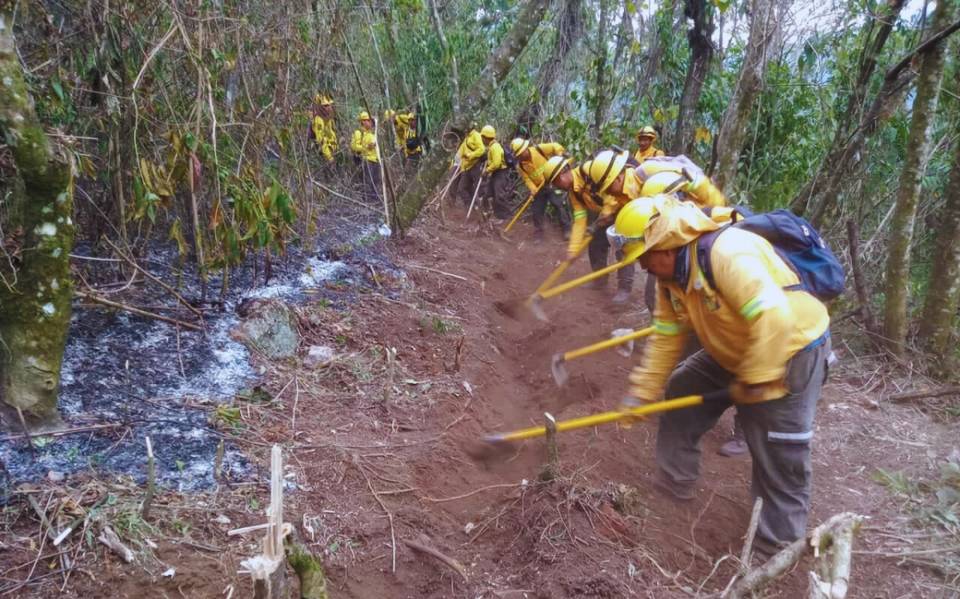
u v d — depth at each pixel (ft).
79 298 13.69
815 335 10.18
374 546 9.88
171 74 15.30
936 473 13.73
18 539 8.41
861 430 15.33
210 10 15.83
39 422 10.21
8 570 7.99
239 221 15.39
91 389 11.69
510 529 10.82
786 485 10.82
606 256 24.00
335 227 24.17
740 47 32.65
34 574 8.04
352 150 26.78
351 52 23.40
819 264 10.55
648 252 10.21
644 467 13.61
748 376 9.36
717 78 32.09
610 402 16.15
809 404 10.46
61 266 9.86
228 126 16.15
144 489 9.62
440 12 37.81
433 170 26.00
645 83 35.99
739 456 14.53
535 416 15.70
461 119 25.81
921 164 17.53
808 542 8.80
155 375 12.62
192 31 15.07
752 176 30.04
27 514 8.77
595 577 9.58
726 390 10.67
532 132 40.47
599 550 10.27
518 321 21.83
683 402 10.74
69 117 13.84
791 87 28.89
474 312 20.93
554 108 38.93
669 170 15.79
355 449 11.89
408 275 21.84
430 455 12.32
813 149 28.58
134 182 13.28
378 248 23.63
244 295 16.57
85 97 14.14
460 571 9.71
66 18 14.16
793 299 10.18
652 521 11.75
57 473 9.52
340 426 12.60
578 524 10.61
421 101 34.06
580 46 37.70
